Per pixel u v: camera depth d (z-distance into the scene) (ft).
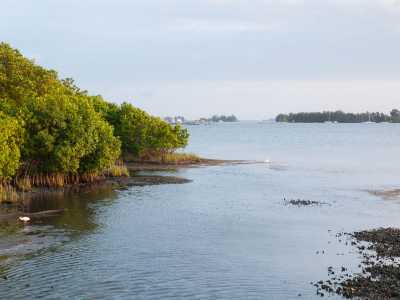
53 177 240.32
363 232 161.38
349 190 257.14
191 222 176.35
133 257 132.98
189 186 265.13
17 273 118.52
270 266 126.62
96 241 147.95
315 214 193.06
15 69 274.77
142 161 382.22
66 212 189.06
